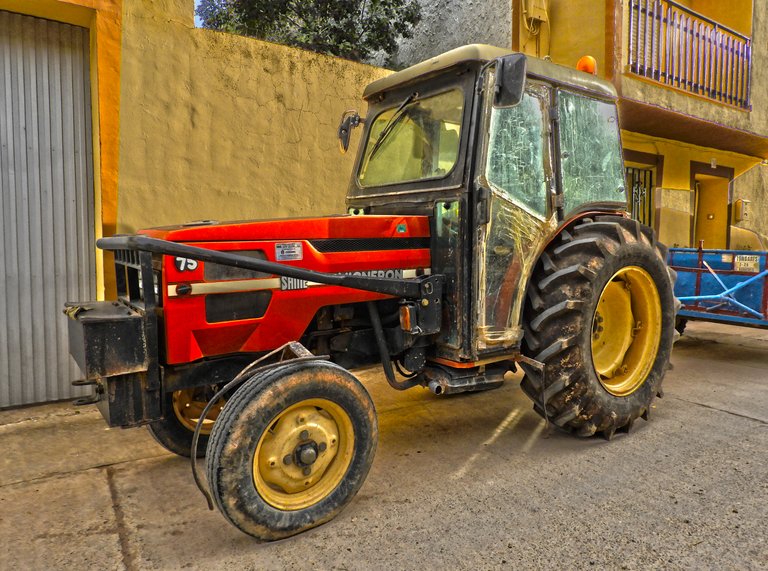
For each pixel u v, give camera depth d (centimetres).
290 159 520
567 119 336
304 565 215
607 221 344
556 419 320
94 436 358
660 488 272
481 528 239
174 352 244
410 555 220
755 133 857
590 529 236
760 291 489
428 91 325
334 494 243
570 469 296
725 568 209
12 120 407
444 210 300
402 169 344
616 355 360
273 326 269
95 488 284
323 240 279
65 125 429
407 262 302
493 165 292
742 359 545
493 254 293
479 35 798
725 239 972
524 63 257
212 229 251
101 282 436
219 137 478
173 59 449
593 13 699
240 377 232
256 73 495
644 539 228
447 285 299
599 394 318
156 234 256
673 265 565
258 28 870
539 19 730
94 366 225
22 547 230
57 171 427
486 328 293
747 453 313
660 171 847
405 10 892
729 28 845
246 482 217
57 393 430
